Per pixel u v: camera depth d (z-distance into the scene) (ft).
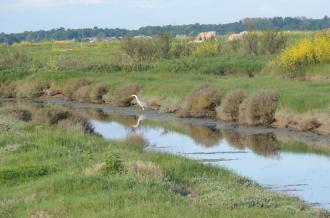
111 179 65.31
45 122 134.82
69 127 126.00
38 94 238.68
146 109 179.42
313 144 117.70
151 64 255.29
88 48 436.76
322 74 176.76
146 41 288.10
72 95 220.23
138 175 68.13
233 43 283.38
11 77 259.80
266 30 268.00
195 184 73.26
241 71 218.18
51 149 85.40
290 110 136.87
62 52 401.70
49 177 69.82
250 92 153.89
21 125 116.98
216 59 246.88
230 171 83.05
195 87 165.27
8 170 73.15
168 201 57.16
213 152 111.96
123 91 192.24
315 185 82.53
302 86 159.22
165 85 188.75
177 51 285.43
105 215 51.96
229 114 150.00
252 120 141.59
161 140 127.44
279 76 188.65
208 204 62.69
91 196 59.31
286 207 62.75
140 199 57.57
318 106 133.80
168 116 164.66
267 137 127.03
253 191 70.13
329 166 96.58
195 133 136.05
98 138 106.63
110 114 176.14
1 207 58.44
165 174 72.84
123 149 93.81
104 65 258.78
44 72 257.34
